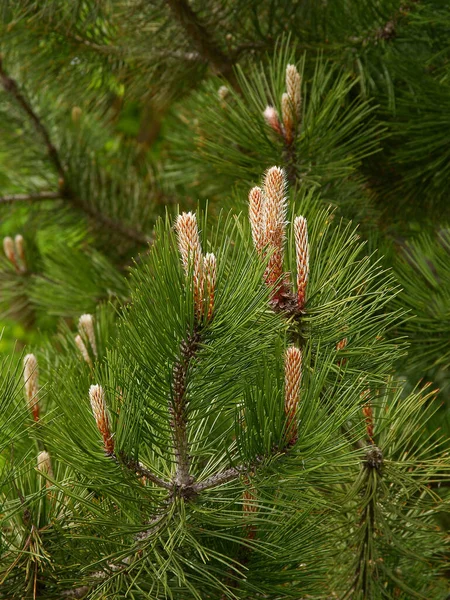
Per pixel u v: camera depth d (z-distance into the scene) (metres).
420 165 1.49
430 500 1.14
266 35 1.55
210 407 0.96
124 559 0.93
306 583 0.99
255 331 0.90
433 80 1.37
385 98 1.46
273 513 0.93
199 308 0.85
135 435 0.89
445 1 1.36
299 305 0.96
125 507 0.92
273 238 0.94
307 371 0.92
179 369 0.87
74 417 0.91
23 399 1.00
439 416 1.31
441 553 1.19
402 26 1.43
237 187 1.32
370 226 1.39
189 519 0.92
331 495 1.06
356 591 1.06
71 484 0.94
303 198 1.13
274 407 0.88
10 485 0.98
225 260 0.90
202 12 1.58
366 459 1.06
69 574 0.95
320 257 1.01
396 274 1.29
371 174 1.56
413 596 1.10
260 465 0.90
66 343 1.27
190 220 0.85
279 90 1.33
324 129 1.30
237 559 0.97
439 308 1.26
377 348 1.00
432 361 1.29
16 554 0.95
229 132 1.32
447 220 1.61
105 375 0.92
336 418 0.91
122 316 0.90
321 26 1.50
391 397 1.19
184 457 0.91
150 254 0.86
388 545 1.08
